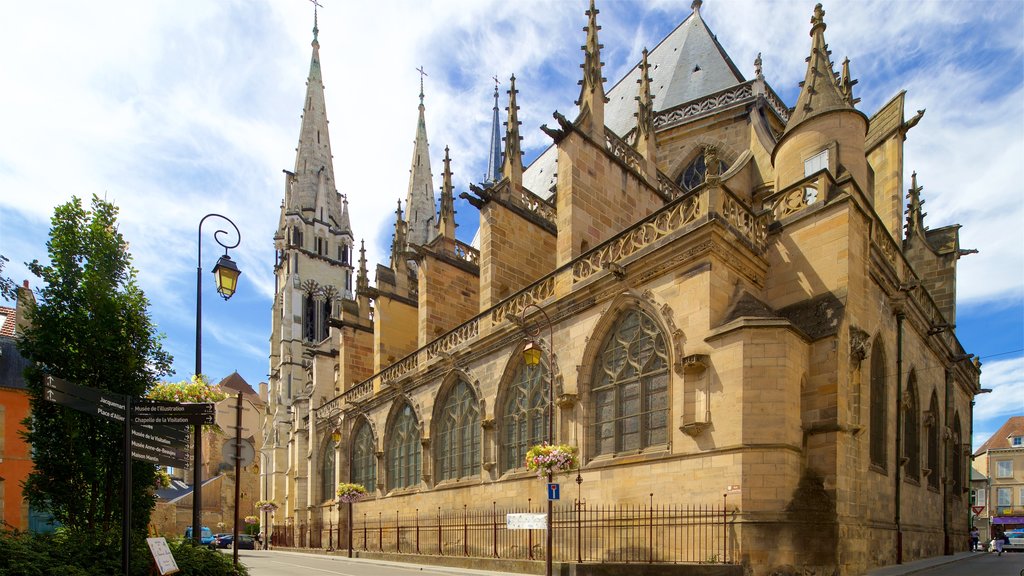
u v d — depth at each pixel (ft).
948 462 100.68
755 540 50.60
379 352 143.13
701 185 62.03
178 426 42.06
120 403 36.24
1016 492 231.91
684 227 62.23
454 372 100.94
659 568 51.49
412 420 115.03
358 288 170.09
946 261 114.42
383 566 85.30
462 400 99.86
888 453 69.87
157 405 38.96
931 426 91.45
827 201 62.49
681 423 59.16
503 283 103.45
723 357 56.13
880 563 63.05
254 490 300.40
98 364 52.21
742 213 64.18
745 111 124.67
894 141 94.94
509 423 87.15
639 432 65.21
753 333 54.75
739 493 52.21
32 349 50.72
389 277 169.58
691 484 56.90
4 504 102.06
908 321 81.71
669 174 132.87
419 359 114.73
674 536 57.21
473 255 140.36
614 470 65.67
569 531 69.82
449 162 142.92
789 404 53.78
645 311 66.64
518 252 106.83
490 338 91.15
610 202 91.91
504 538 81.56
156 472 58.08
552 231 113.70
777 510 51.08
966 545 113.50
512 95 117.39
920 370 86.53
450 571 72.79
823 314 59.06
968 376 120.16
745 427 53.11
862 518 56.80
